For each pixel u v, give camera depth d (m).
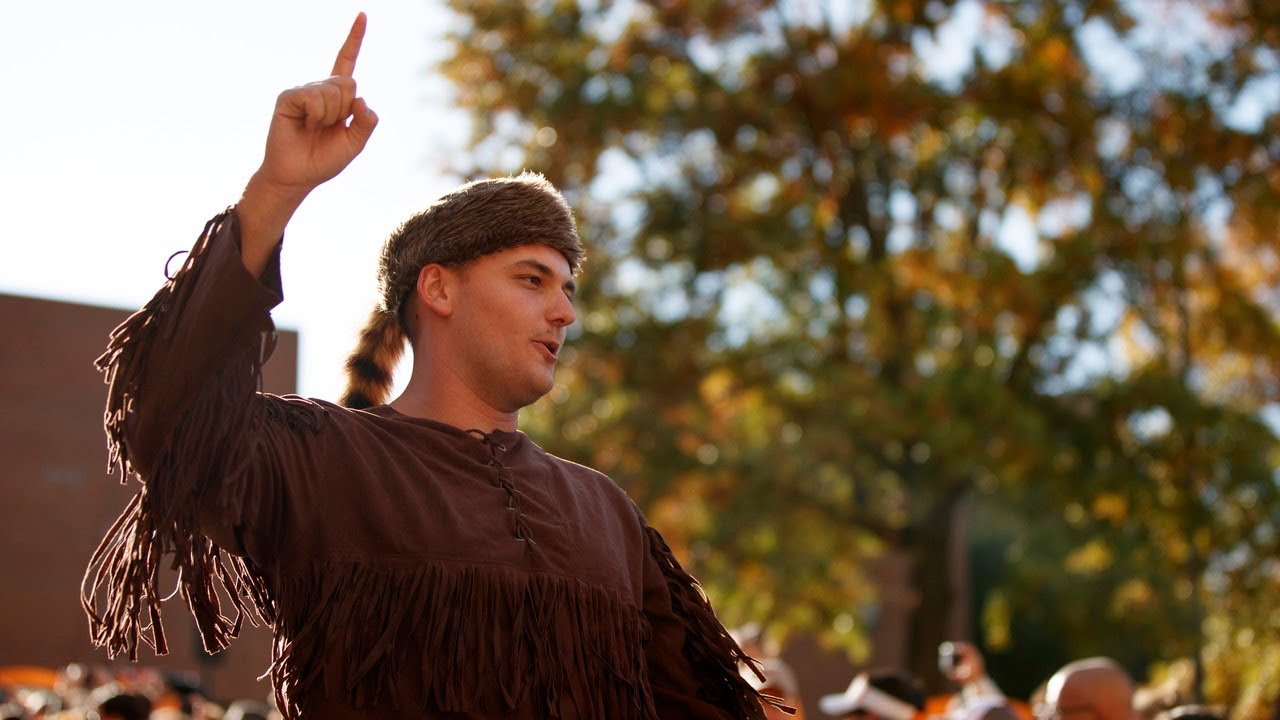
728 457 16.89
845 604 18.23
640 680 1.95
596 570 1.93
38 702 10.06
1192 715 5.29
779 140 18.59
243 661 20.77
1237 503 17.08
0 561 23.73
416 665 1.77
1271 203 17.89
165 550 1.73
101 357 1.72
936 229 19.09
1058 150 18.20
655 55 18.34
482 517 1.87
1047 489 17.39
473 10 18.12
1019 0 18.58
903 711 6.23
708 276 18.23
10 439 23.91
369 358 2.15
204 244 1.70
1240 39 18.39
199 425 1.68
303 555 1.80
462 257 1.97
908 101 17.84
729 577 17.09
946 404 16.02
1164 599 18.23
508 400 1.99
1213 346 18.88
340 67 1.76
